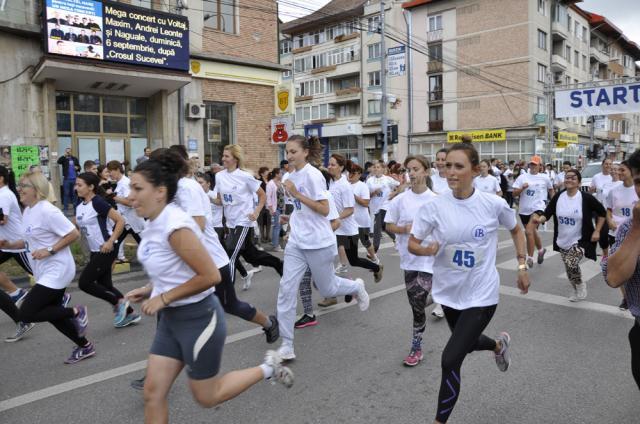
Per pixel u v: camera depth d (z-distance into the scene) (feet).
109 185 31.53
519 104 123.85
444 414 9.82
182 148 14.93
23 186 14.48
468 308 10.56
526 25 122.01
